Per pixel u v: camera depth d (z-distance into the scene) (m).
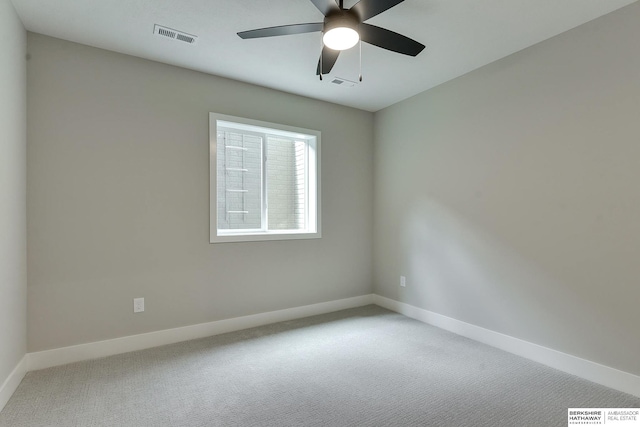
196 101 3.07
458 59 2.85
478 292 3.02
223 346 2.87
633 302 2.10
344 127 4.04
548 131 2.52
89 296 2.61
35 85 2.43
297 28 1.96
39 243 2.43
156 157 2.88
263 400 2.02
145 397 2.05
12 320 2.10
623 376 2.13
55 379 2.27
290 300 3.63
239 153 3.50
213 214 3.14
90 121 2.61
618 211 2.16
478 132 3.02
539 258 2.58
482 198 2.99
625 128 2.13
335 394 2.10
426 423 1.81
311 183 3.88
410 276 3.73
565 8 2.15
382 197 4.12
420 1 2.08
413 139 3.70
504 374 2.37
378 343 2.94
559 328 2.46
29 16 2.23
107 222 2.67
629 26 2.11
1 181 1.92
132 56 2.78
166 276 2.92
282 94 3.58
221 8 2.16
